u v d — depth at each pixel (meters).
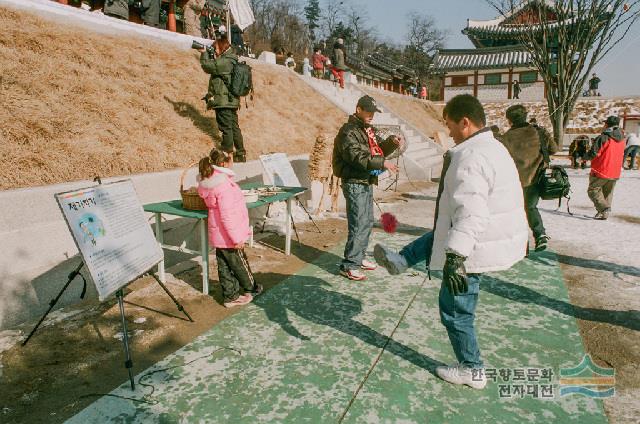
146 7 11.09
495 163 2.33
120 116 6.51
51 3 8.16
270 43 66.62
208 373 2.94
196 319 3.76
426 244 2.92
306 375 2.91
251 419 2.48
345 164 4.50
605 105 29.88
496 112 33.25
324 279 4.71
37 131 5.08
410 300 4.14
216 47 6.99
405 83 44.66
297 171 8.24
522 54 38.78
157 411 2.56
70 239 4.04
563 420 2.45
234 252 3.95
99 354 3.20
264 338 3.41
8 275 3.57
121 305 2.86
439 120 28.30
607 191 7.42
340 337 3.42
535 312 3.84
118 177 5.09
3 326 3.53
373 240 6.30
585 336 3.42
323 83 15.84
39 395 2.73
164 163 6.10
